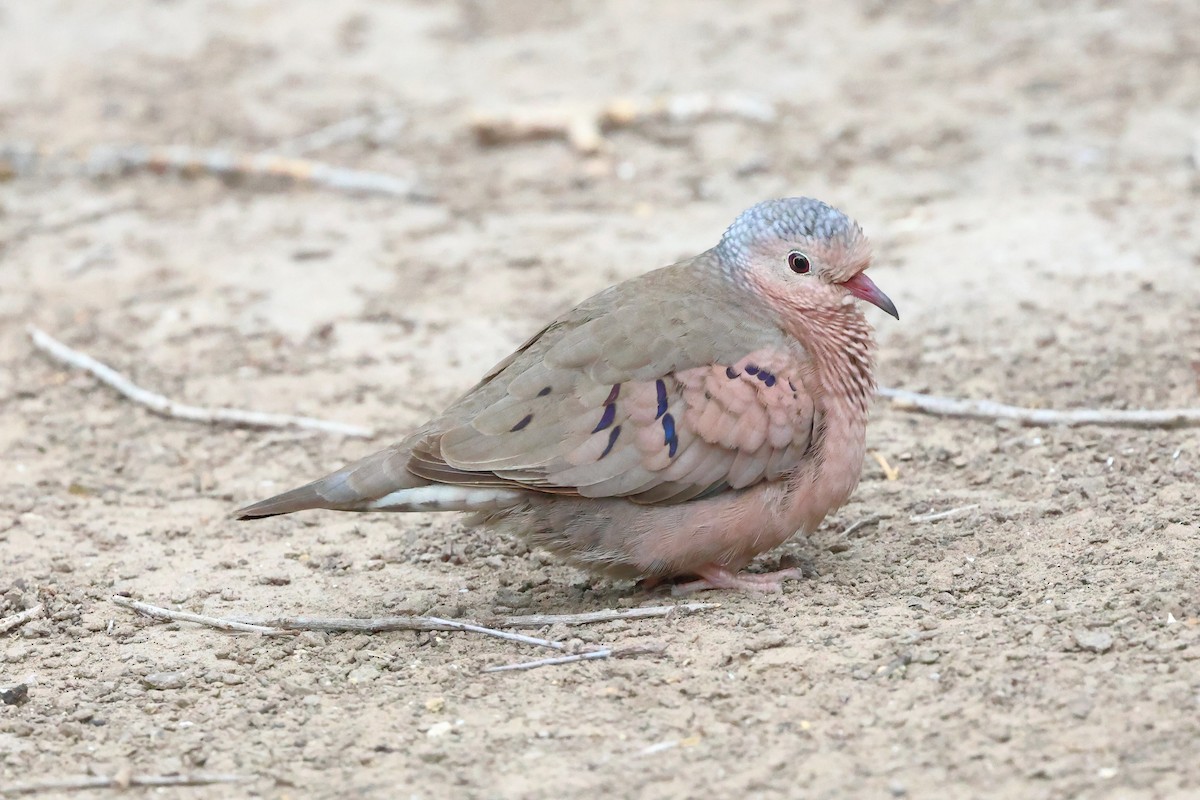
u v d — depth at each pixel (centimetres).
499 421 938
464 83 2308
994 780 752
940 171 1828
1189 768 740
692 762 794
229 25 2623
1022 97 2036
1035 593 941
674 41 2427
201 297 1652
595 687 880
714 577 1002
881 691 841
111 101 2292
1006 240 1595
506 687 891
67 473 1287
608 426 933
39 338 1538
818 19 2464
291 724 869
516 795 778
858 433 982
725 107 2083
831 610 951
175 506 1222
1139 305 1420
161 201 1952
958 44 2283
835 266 958
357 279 1677
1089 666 838
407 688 901
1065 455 1170
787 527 972
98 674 944
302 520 1188
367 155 2059
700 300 969
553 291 1605
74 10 2744
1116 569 958
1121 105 1964
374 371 1461
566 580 1057
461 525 1157
